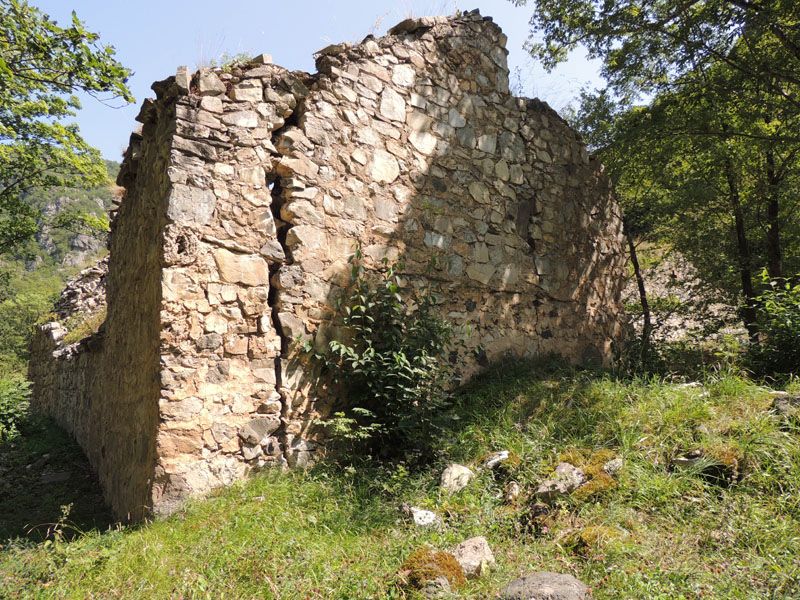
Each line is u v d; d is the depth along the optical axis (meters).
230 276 4.65
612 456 4.08
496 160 6.95
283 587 3.01
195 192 4.55
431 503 3.94
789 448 3.71
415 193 6.06
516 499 3.85
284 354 4.89
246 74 5.00
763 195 9.92
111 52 5.30
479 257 6.61
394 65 6.04
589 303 7.91
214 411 4.45
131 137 5.69
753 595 2.62
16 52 5.45
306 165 5.17
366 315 5.32
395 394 4.96
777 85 8.23
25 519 5.19
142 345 4.87
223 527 3.72
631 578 2.84
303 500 4.19
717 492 3.63
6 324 26.91
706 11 7.65
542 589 2.69
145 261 5.00
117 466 5.41
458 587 2.93
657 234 10.84
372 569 3.12
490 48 7.05
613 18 8.07
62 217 12.11
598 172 8.38
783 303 5.86
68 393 9.73
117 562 3.42
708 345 8.52
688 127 8.29
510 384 6.04
